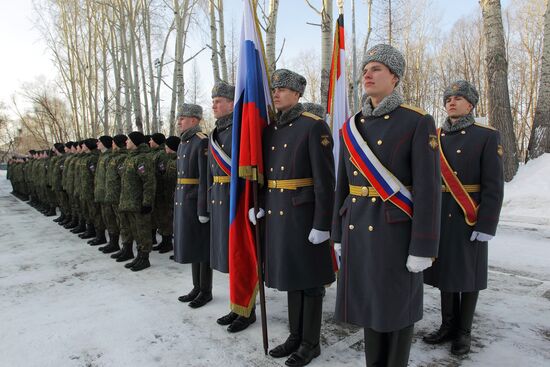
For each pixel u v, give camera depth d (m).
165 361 2.58
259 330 3.05
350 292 2.00
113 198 5.11
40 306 3.60
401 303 1.89
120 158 5.16
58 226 8.16
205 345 2.80
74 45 17.67
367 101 2.12
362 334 2.96
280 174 2.61
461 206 2.60
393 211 1.89
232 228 2.78
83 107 18.20
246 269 2.85
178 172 3.83
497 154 2.62
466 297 2.64
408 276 1.91
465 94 2.74
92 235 6.84
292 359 2.49
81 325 3.16
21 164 13.38
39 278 4.48
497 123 8.67
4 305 3.63
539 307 3.38
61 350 2.75
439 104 25.80
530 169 8.54
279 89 2.64
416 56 22.95
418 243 1.82
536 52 20.72
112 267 4.93
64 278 4.47
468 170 2.68
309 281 2.54
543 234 5.85
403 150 1.92
